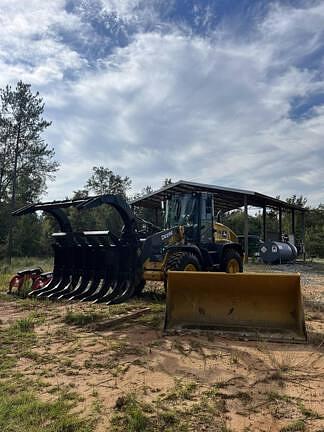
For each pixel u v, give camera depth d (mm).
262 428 2994
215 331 5738
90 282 8297
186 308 6137
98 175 46156
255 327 5781
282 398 3539
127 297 7363
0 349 5000
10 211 25469
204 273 5973
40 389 3723
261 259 20562
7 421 3049
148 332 5875
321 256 32938
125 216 7707
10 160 24797
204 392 3662
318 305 8047
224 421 3102
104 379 3984
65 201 7895
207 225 9688
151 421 3088
